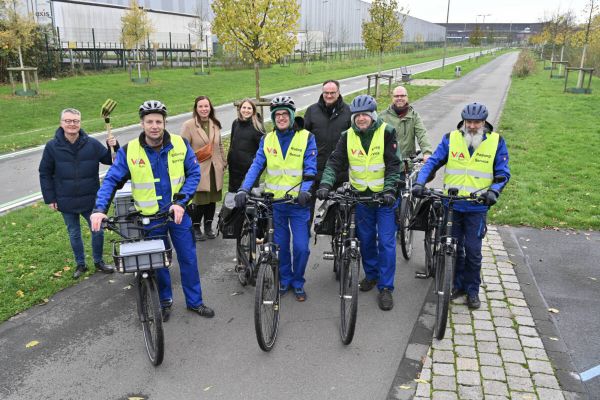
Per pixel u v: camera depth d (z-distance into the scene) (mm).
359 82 31812
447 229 4395
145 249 3664
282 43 12031
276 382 3695
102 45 33156
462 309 4699
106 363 3943
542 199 7941
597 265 5676
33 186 9438
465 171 4508
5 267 5605
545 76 34719
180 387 3652
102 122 16766
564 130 14305
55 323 4535
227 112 19094
